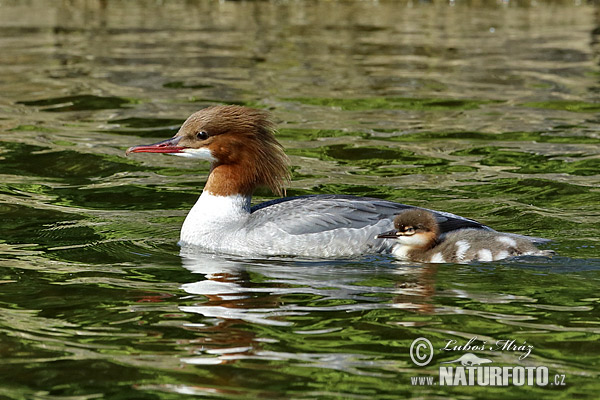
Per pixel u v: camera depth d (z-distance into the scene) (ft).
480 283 35.14
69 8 108.27
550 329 30.58
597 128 60.64
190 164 54.70
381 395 26.11
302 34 93.61
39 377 27.14
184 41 88.99
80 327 30.73
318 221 39.34
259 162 42.01
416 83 73.15
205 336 29.94
